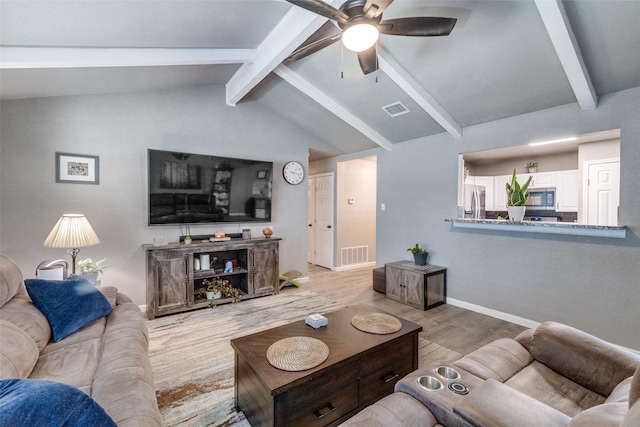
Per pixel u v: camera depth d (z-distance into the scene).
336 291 4.53
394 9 2.38
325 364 1.60
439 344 2.82
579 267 2.88
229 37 2.69
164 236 3.72
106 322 2.11
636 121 2.53
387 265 4.23
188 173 3.76
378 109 3.93
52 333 1.83
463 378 1.35
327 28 2.81
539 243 3.15
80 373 1.47
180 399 1.98
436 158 4.11
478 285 3.68
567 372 1.49
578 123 2.86
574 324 2.92
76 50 2.29
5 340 1.39
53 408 0.74
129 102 3.46
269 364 1.60
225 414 1.84
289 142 4.84
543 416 1.01
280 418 1.46
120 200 3.42
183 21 2.20
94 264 2.96
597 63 2.41
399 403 1.23
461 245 3.84
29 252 2.96
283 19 2.58
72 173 3.15
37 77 2.48
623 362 1.37
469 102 3.30
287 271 4.86
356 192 6.39
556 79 2.67
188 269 3.54
